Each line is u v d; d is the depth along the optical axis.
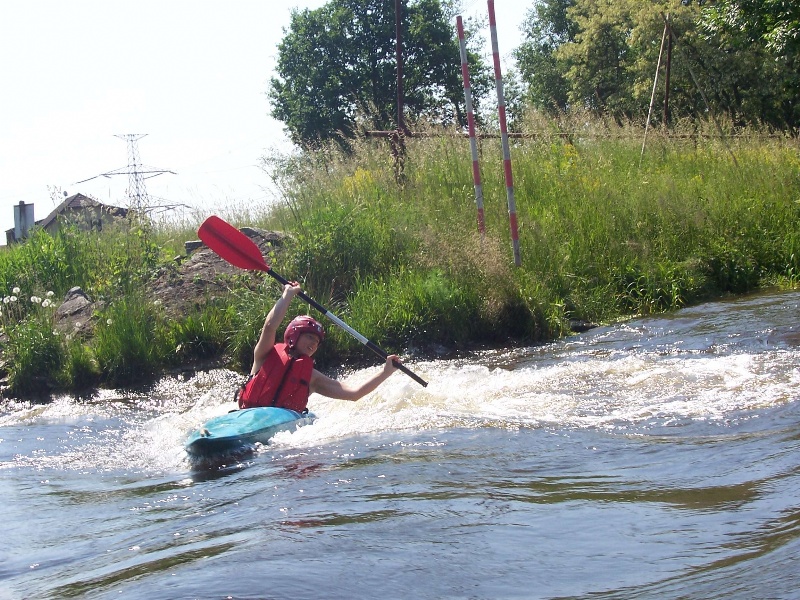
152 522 4.04
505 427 5.40
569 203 12.79
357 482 4.33
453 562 3.06
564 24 45.47
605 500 3.74
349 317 9.82
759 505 3.48
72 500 4.70
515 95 37.16
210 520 3.92
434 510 3.73
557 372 7.21
